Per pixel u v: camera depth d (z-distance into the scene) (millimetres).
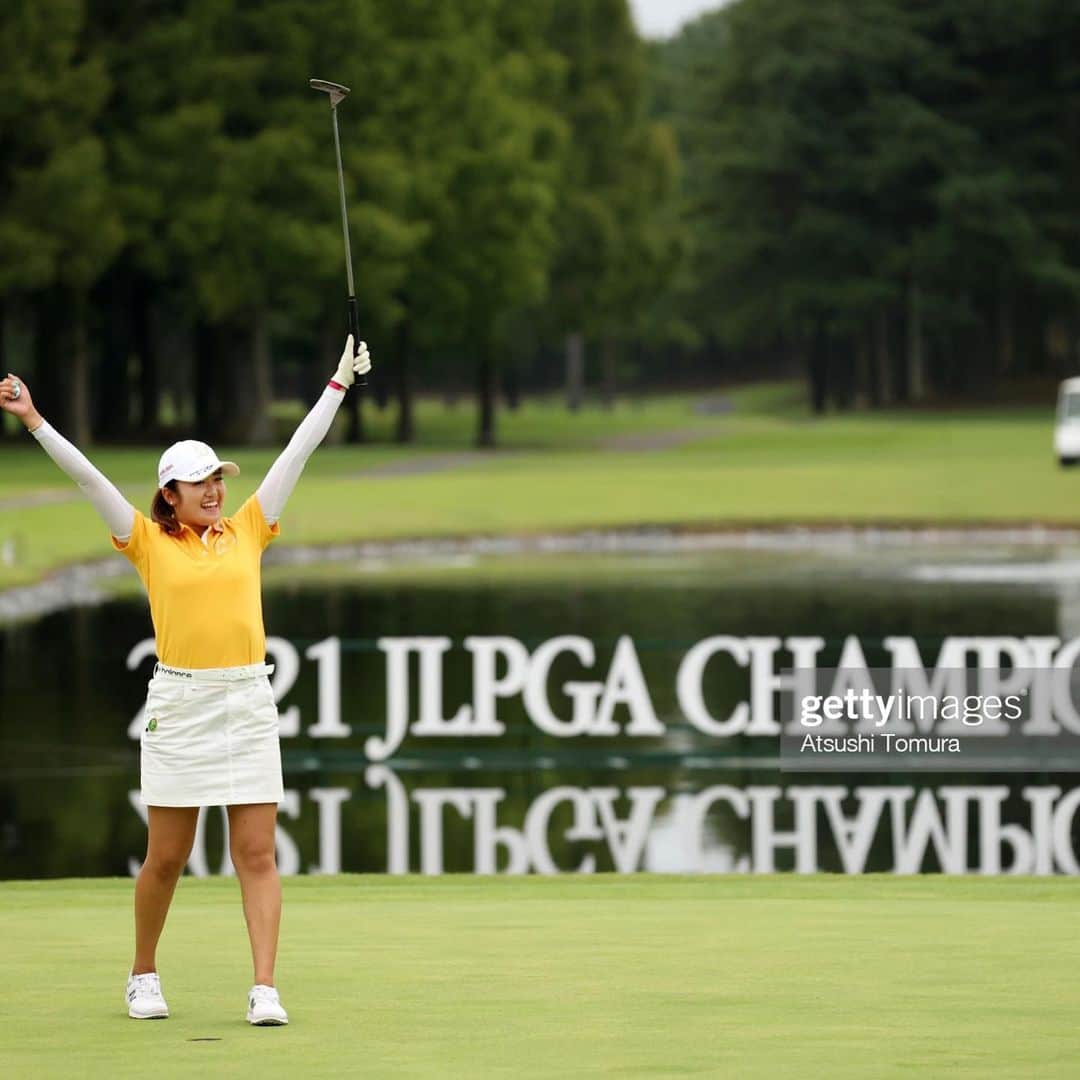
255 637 21297
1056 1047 18969
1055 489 178375
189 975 23797
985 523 158875
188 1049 19156
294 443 21859
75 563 122125
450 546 149375
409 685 75500
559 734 59812
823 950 25484
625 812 52000
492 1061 18516
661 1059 18531
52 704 70688
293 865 45656
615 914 29906
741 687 73750
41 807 52375
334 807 53156
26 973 23969
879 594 108875
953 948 25562
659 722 66500
